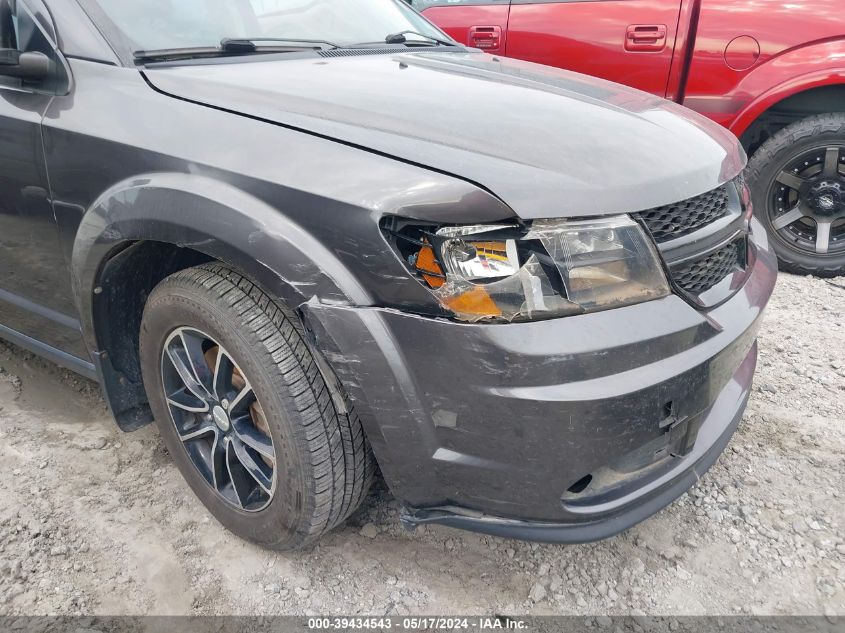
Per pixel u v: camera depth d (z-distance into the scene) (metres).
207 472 2.02
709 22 3.63
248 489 1.93
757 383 2.85
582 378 1.43
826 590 1.88
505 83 2.12
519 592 1.88
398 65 2.26
